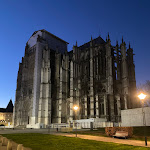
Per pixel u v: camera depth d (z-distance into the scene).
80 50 79.44
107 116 56.75
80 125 48.78
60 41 95.56
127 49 74.94
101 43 80.00
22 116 76.00
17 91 84.94
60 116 69.75
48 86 72.06
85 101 64.88
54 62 84.75
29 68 82.62
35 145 16.47
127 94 61.47
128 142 17.72
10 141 12.27
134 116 34.88
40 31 85.75
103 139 20.55
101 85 67.44
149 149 13.33
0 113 119.19
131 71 71.19
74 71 73.75
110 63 64.56
